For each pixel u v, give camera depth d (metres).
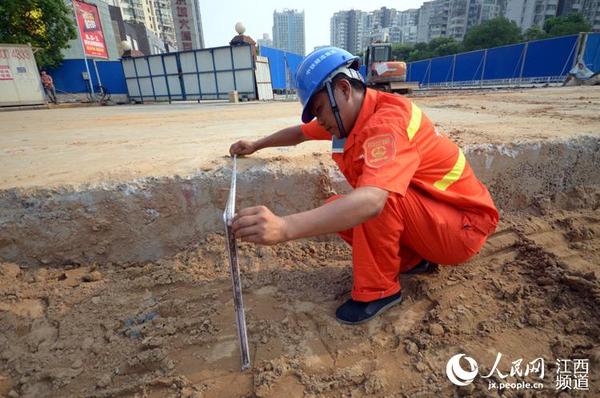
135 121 5.88
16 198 2.04
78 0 17.27
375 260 1.62
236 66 14.84
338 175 2.35
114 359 1.58
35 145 3.42
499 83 21.42
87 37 17.95
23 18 16.30
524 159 2.56
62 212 2.09
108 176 2.21
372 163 1.28
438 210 1.55
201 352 1.58
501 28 44.12
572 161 2.65
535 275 1.94
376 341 1.59
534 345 1.54
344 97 1.44
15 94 13.18
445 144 1.58
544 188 2.65
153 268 2.19
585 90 10.77
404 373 1.44
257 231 1.12
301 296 1.89
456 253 1.62
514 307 1.74
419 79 29.02
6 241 2.06
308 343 1.60
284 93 20.08
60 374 1.52
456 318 1.67
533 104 6.03
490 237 2.30
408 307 1.78
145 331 1.71
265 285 2.00
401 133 1.33
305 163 2.39
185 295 1.95
